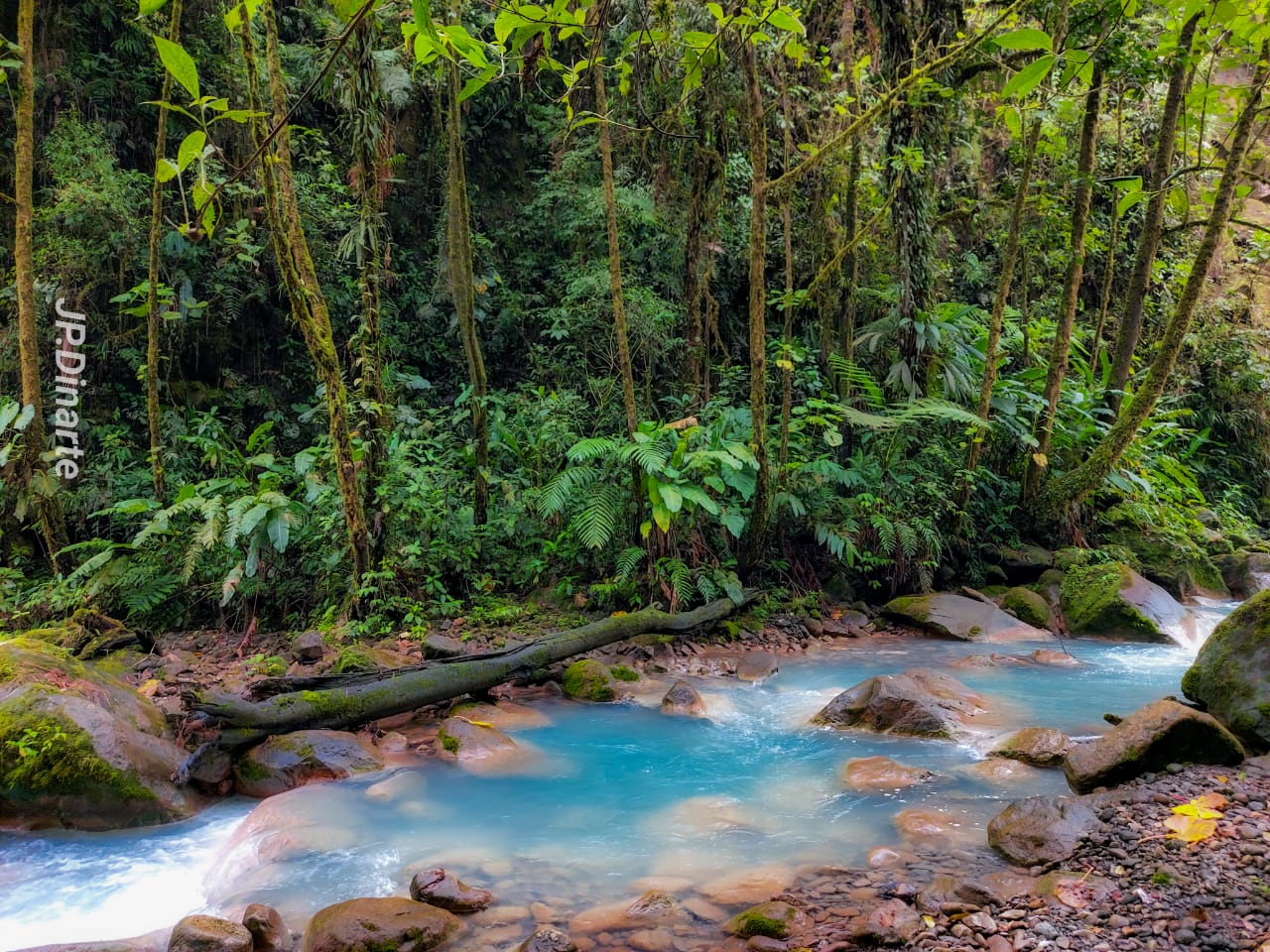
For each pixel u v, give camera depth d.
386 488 7.90
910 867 3.67
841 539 9.03
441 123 12.46
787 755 5.32
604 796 4.69
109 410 9.73
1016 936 2.95
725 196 11.03
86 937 3.43
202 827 4.49
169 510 7.42
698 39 3.76
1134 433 9.65
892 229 10.93
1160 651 8.03
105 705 4.83
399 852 4.02
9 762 4.42
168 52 1.88
